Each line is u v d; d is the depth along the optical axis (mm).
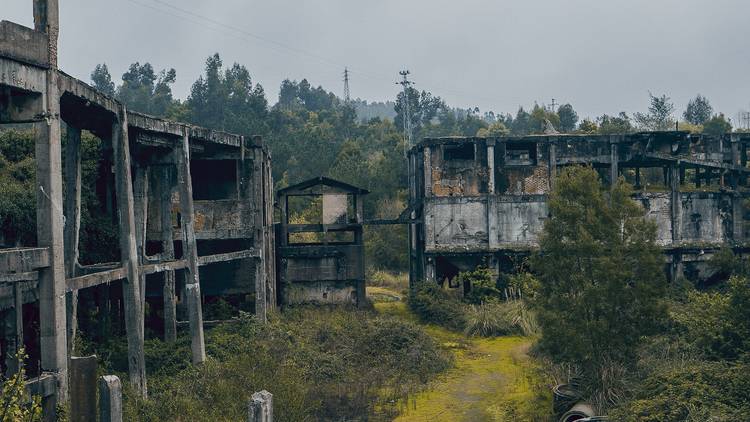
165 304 20266
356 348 22031
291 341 21875
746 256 30969
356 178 56219
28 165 20656
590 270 15312
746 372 13180
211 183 26562
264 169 26172
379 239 49625
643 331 15055
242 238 24562
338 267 29875
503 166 31484
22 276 11234
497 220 31172
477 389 18938
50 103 11875
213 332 21250
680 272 30688
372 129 93000
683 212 30938
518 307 26781
